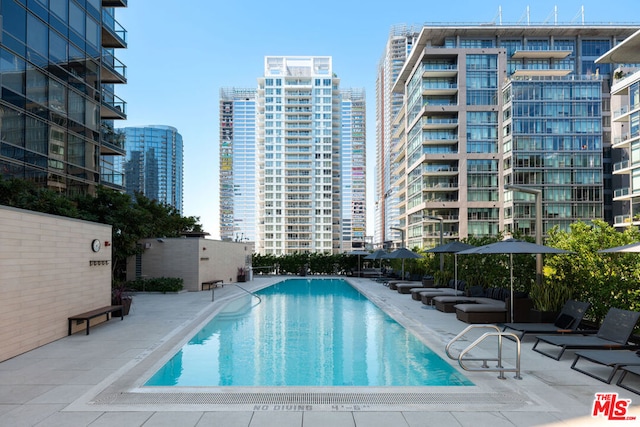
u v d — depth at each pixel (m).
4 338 8.12
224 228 189.38
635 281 9.97
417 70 68.81
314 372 8.34
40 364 7.85
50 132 19.89
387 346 10.51
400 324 13.32
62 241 10.34
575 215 60.47
